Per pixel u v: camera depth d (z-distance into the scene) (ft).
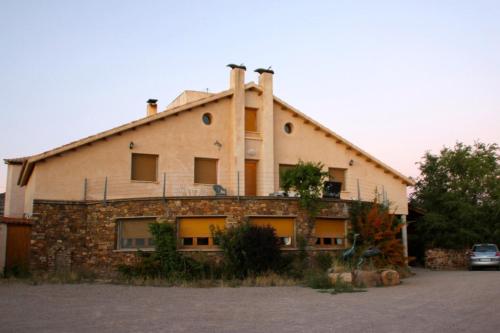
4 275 67.41
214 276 64.34
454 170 115.14
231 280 62.23
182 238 68.03
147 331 31.48
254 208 69.41
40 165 72.64
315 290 55.57
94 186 75.66
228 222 68.23
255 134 90.48
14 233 71.51
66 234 71.77
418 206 115.65
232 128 88.69
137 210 69.15
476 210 107.04
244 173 88.12
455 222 107.65
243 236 64.95
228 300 46.85
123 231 70.23
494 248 96.58
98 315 37.50
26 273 68.33
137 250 67.46
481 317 36.68
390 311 39.83
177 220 68.03
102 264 70.18
